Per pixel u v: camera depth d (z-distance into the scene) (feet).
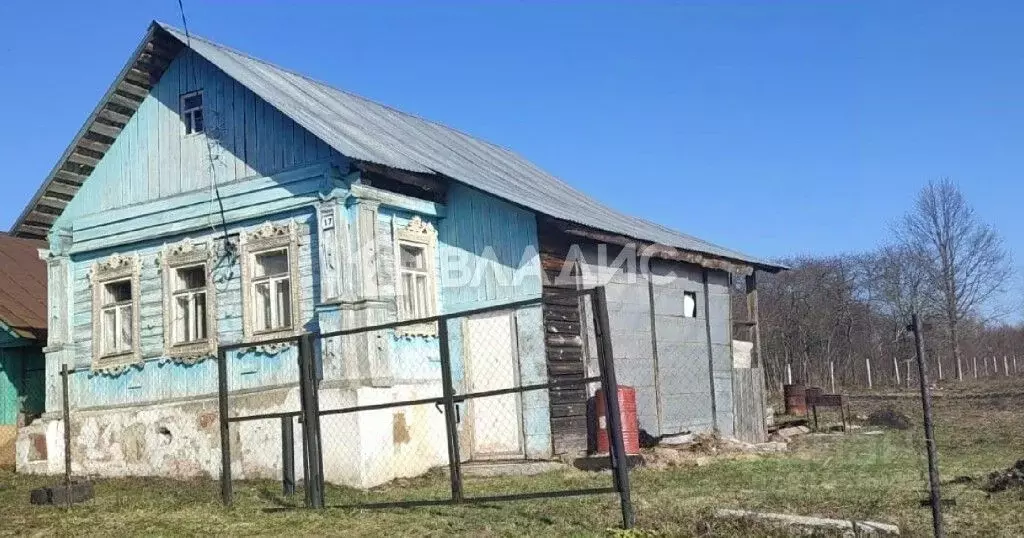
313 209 48.88
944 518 28.68
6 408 65.21
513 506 33.14
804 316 152.76
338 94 64.85
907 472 40.98
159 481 49.70
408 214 51.13
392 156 49.44
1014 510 30.01
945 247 165.17
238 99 52.03
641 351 58.03
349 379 45.42
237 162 51.65
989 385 120.37
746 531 26.68
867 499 32.63
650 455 48.88
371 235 47.29
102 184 57.11
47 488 40.52
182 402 52.37
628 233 55.62
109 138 56.65
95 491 45.83
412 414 47.88
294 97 54.34
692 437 57.31
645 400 57.57
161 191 54.54
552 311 50.57
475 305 51.75
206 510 36.09
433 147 62.95
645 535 27.14
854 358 155.84
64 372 38.58
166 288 54.03
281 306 50.39
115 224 56.18
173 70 54.85
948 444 54.75
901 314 162.91
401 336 48.98
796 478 39.88
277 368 49.24
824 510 30.17
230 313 51.47
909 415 79.71
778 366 148.77
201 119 53.93
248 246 51.03
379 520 31.81
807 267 156.56
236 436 48.96
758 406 68.95
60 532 32.50
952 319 163.84
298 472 46.11
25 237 59.47
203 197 52.65
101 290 57.26
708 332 66.28
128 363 54.95
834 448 55.62
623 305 56.85
